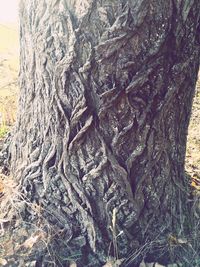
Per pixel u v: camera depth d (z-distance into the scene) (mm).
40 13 2361
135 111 2400
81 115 2398
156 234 2734
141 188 2600
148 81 2357
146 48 2291
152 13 2227
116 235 2625
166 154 2631
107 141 2453
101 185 2547
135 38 2254
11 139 3127
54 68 2377
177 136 2701
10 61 5762
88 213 2584
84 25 2242
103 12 2211
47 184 2637
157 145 2545
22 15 2561
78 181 2555
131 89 2340
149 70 2330
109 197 2568
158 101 2434
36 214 2660
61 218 2633
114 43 2240
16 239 2607
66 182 2576
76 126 2443
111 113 2387
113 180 2531
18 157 2896
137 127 2443
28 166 2725
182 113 2650
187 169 3553
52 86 2426
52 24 2322
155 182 2650
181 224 2855
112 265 2582
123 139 2457
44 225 2627
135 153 2500
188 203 3027
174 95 2477
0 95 4664
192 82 2617
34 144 2684
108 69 2299
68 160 2529
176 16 2297
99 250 2609
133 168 2551
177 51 2383
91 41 2262
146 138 2486
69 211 2621
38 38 2400
